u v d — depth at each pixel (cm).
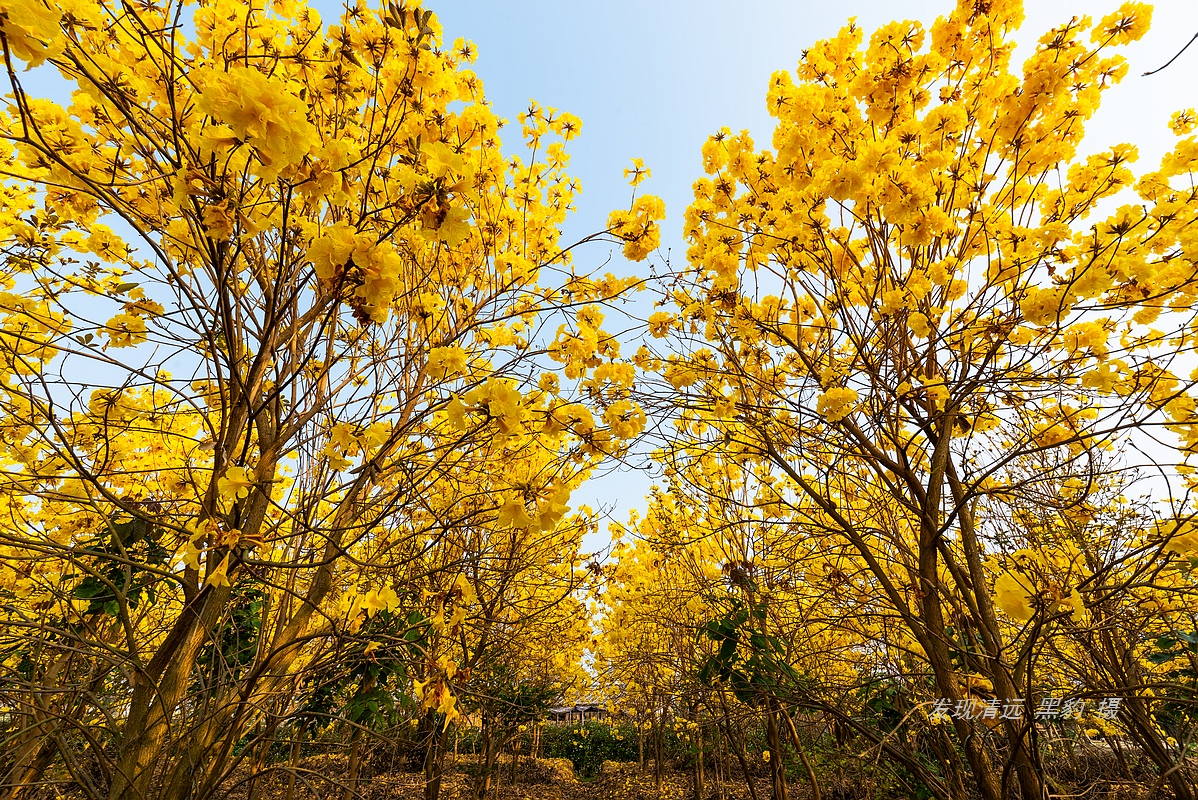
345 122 179
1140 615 208
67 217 195
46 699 214
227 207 124
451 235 120
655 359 282
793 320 279
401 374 212
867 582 296
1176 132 234
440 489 288
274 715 183
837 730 311
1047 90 212
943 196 224
